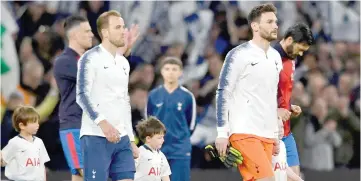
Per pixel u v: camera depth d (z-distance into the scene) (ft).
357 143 122.52
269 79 64.13
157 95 92.79
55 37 115.24
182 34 120.67
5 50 112.88
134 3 119.55
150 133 79.46
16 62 113.09
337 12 127.03
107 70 65.16
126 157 66.39
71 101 76.79
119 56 67.00
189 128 93.35
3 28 113.70
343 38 127.13
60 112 77.71
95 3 117.39
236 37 121.60
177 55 119.44
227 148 64.23
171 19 120.67
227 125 63.77
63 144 77.46
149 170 79.30
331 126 121.19
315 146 120.37
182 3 121.19
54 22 116.37
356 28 127.34
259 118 63.98
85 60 64.69
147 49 118.73
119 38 65.62
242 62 63.57
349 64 125.90
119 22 65.67
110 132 63.36
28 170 79.36
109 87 65.26
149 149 79.71
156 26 119.96
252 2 123.03
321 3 126.31
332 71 125.18
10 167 79.36
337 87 124.36
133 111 115.75
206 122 116.78
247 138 63.72
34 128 79.51
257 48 64.23
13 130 110.93
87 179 65.41
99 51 65.57
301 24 72.84
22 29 115.03
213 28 121.60
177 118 92.17
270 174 63.72
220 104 63.72
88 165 65.31
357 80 125.08
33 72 112.88
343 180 116.47
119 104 65.77
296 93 119.65
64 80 77.00
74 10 117.08
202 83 118.73
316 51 125.08
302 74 124.06
